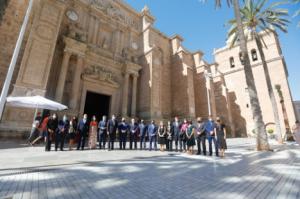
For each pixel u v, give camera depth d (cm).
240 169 538
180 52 2706
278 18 1709
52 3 1469
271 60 3022
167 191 341
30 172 466
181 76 2591
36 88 1244
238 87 3331
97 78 1828
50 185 369
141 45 2456
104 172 491
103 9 2147
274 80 2930
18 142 1070
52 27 1421
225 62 3666
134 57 2294
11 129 1106
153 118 1978
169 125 1158
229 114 2920
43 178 418
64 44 1602
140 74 2320
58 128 939
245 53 1240
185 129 1057
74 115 1491
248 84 1212
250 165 600
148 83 2148
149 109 2028
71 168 530
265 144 1091
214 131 895
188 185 379
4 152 749
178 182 402
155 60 2252
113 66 2050
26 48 1253
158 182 401
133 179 423
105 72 1934
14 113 1148
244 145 1496
